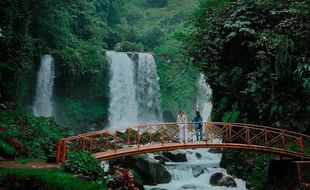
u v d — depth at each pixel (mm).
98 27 34938
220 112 19328
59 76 28703
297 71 15477
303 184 12367
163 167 16672
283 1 16875
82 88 31406
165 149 13031
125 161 16375
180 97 35500
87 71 30781
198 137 14695
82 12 33219
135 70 34969
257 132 16719
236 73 17750
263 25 17438
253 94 16672
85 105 31844
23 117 18328
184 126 14109
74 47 30406
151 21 48562
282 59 15594
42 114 27531
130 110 33875
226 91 18719
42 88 27359
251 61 17750
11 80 20438
